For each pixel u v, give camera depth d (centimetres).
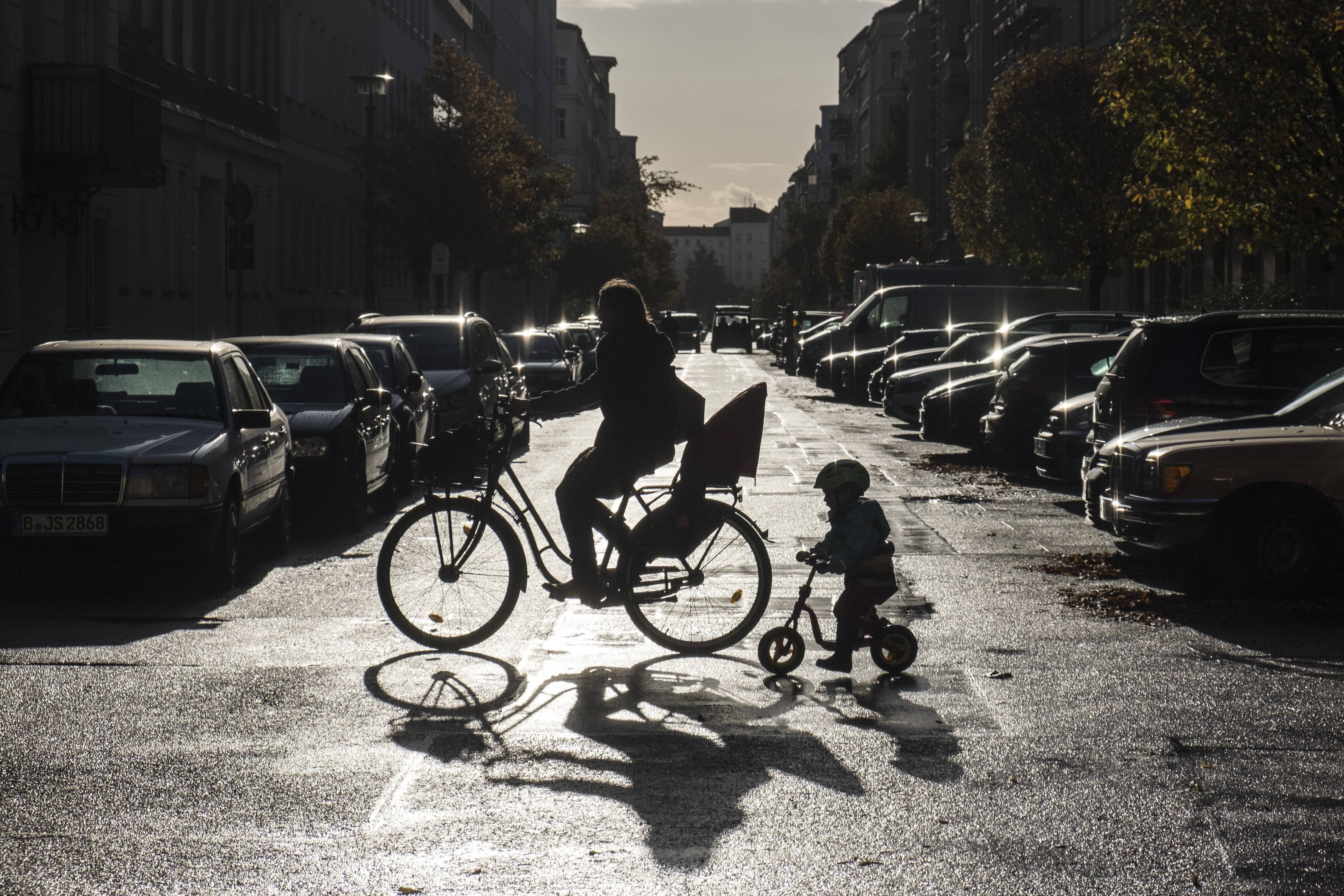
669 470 2039
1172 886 539
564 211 13088
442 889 535
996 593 1159
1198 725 762
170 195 3422
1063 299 4306
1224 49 2306
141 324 3253
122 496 1108
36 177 2655
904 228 8812
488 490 946
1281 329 1456
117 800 636
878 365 4184
